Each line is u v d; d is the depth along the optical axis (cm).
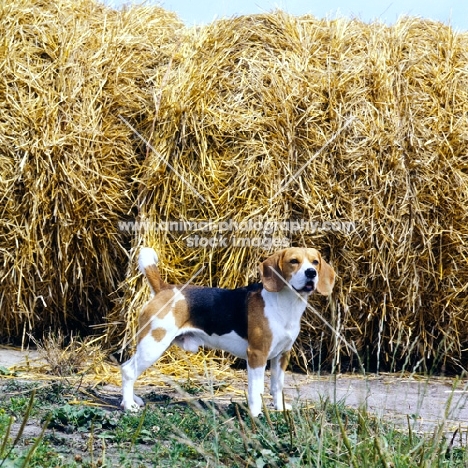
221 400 540
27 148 574
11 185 575
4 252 580
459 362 582
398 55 579
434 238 570
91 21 599
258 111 572
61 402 525
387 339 581
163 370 570
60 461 470
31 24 588
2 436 478
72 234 577
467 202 566
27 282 584
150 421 504
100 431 498
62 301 589
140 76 588
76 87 579
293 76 574
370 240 568
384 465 452
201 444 481
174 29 609
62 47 583
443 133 566
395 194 567
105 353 579
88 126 576
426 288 572
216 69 579
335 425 495
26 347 595
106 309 593
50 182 575
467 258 567
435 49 583
